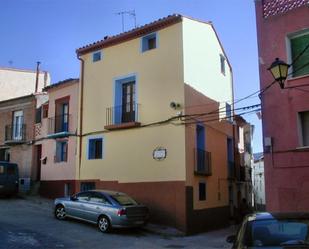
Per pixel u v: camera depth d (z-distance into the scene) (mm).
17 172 26688
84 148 23875
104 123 23078
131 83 22797
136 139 21547
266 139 16000
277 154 15742
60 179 25125
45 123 27312
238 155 28125
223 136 25141
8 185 25938
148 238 17344
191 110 20719
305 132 15516
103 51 23922
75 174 24078
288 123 15656
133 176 21297
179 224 19266
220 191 23656
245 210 25594
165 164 20234
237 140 28156
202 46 22766
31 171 27906
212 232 20750
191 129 20594
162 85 20984
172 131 20266
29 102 29219
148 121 21203
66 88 25891
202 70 22531
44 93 28609
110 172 22328
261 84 16484
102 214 17500
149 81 21531
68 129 25094
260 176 41438
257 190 41438
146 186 20703
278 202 15477
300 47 15984
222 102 25078
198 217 20328
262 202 40469
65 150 25609
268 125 16078
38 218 19453
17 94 37938
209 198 22000
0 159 30891
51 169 25984
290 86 15766
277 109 15961
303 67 15719
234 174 26266
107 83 23359
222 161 24438
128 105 22672
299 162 15242
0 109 31406
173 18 20828
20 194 27344
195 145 20859
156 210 20141
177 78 20547
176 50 20812
